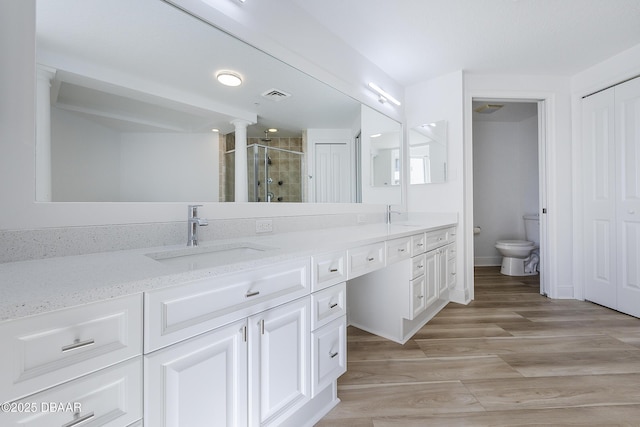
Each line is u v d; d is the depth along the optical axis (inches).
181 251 45.1
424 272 81.0
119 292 25.3
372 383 57.4
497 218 169.6
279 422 39.9
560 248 109.0
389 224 96.3
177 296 29.5
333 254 50.0
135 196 46.0
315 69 73.7
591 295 103.4
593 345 71.8
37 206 36.6
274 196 67.1
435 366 63.2
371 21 74.7
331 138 81.0
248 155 61.8
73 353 23.1
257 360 37.2
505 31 79.5
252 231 61.8
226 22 54.6
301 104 72.5
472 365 63.4
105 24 43.0
